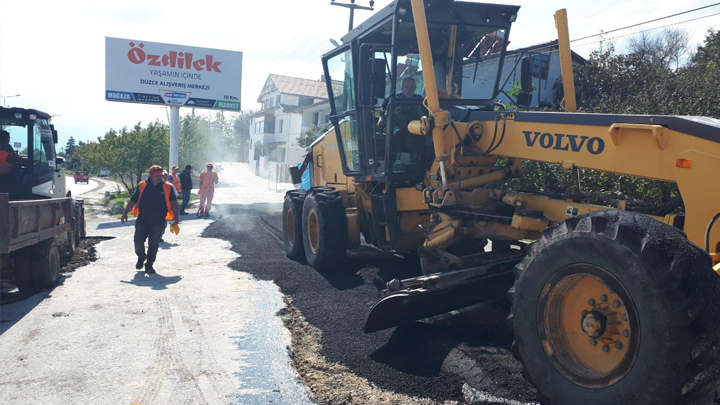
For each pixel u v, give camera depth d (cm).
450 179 568
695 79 1165
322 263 777
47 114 881
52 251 713
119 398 388
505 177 584
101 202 2772
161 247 1027
